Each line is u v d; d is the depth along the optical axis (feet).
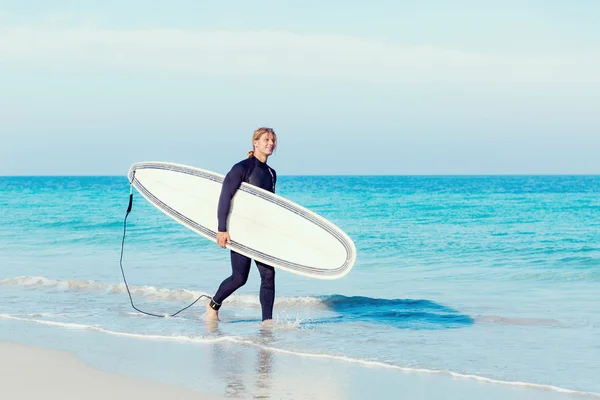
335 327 23.84
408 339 21.79
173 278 37.86
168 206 26.30
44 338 21.63
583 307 28.55
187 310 27.61
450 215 93.04
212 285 35.17
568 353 19.95
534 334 22.72
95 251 53.36
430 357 19.31
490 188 234.99
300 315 26.63
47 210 101.04
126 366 17.95
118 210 99.09
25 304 28.73
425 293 33.06
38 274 39.70
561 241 58.23
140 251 52.90
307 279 37.60
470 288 34.86
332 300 29.50
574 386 16.39
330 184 316.60
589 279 37.58
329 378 16.97
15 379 16.65
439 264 45.29
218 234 23.98
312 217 24.32
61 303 29.04
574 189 216.95
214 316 24.99
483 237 62.64
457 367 18.16
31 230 70.74
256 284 35.09
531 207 108.78
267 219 24.27
